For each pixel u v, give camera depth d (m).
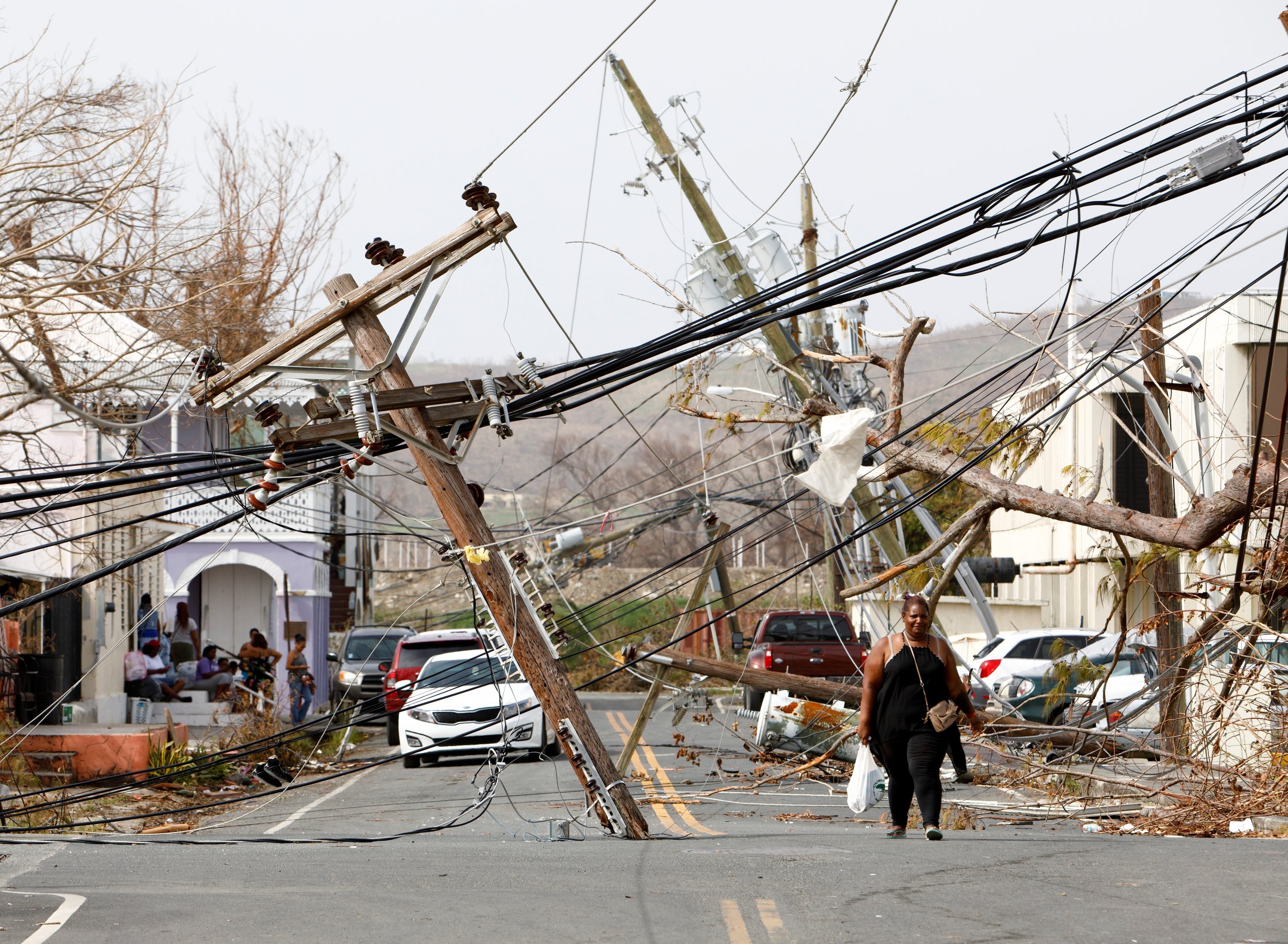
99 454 44.16
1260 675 26.09
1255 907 14.12
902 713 20.31
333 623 86.38
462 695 43.12
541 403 24.12
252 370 23.50
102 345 40.41
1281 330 43.62
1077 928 13.02
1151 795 26.95
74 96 37.69
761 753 35.06
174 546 23.95
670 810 29.86
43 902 15.27
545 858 19.70
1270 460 26.77
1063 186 21.20
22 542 43.53
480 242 23.16
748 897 15.14
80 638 46.56
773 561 135.62
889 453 29.50
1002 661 44.94
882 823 25.89
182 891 16.16
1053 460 66.31
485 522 24.91
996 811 26.83
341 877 17.47
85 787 36.38
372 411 23.05
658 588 110.50
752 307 23.25
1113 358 33.00
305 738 49.72
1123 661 42.88
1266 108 20.56
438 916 14.12
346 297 23.45
